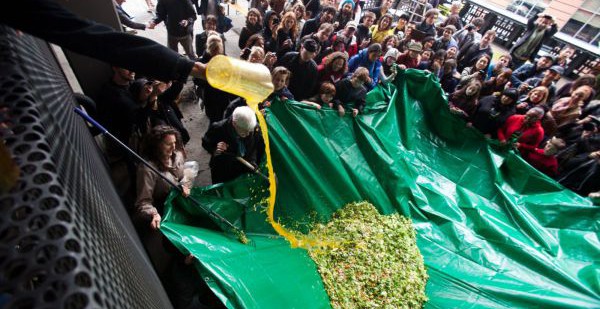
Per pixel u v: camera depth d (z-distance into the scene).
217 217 3.51
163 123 4.12
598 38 12.90
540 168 5.60
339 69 5.28
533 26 9.05
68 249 0.57
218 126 3.96
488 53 8.10
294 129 4.53
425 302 4.02
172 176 3.50
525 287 4.08
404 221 4.94
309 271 3.85
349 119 5.17
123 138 4.03
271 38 6.39
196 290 3.50
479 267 4.44
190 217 3.43
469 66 8.41
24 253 0.53
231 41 9.28
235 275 2.87
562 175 5.51
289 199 4.34
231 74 1.32
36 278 0.53
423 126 6.43
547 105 6.58
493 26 13.25
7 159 0.62
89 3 3.73
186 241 2.88
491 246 4.71
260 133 4.14
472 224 5.05
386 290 3.98
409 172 5.43
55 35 0.97
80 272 0.55
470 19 13.71
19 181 0.62
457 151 6.16
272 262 3.49
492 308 3.89
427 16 7.93
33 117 0.76
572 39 11.48
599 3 12.27
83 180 1.01
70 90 2.16
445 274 4.34
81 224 0.69
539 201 5.22
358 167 5.02
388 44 7.12
